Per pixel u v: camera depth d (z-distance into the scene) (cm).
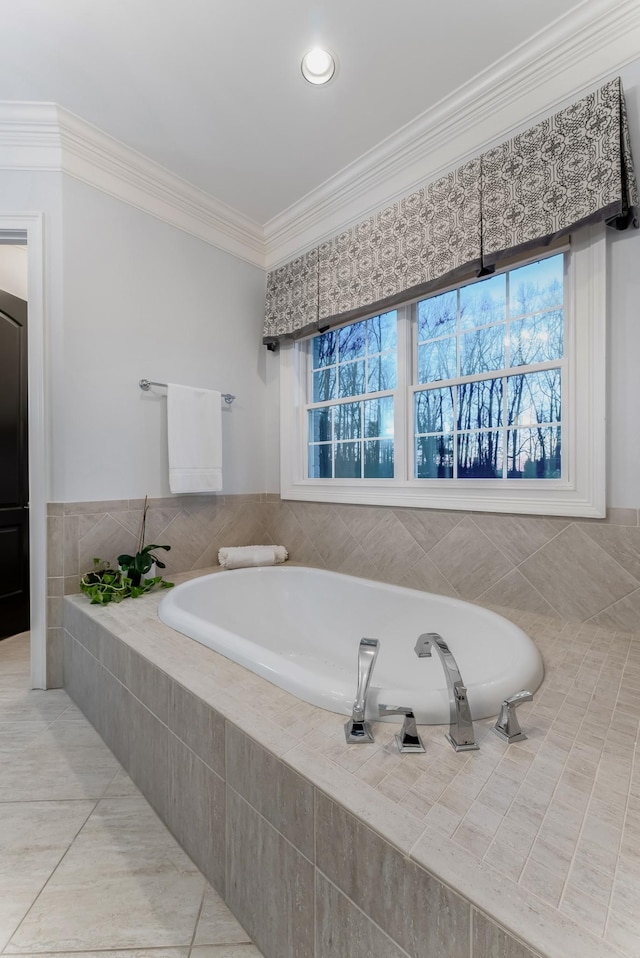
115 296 211
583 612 157
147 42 153
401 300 209
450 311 207
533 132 159
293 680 108
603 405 151
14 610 261
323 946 75
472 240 176
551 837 65
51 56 158
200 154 210
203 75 166
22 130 187
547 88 160
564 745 88
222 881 98
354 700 98
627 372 148
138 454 221
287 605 225
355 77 167
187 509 242
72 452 196
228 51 156
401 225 203
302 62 161
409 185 203
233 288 266
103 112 185
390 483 219
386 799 73
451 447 206
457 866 60
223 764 98
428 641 103
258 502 280
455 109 180
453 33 150
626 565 148
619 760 83
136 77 167
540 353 178
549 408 176
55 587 192
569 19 146
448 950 59
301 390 274
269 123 191
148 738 127
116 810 125
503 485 177
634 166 143
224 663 125
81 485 199
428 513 200
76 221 196
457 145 185
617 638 144
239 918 93
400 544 211
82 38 151
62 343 192
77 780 137
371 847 67
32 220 189
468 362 200
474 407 198
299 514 262
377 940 67
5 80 169
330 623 210
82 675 173
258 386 281
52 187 191
